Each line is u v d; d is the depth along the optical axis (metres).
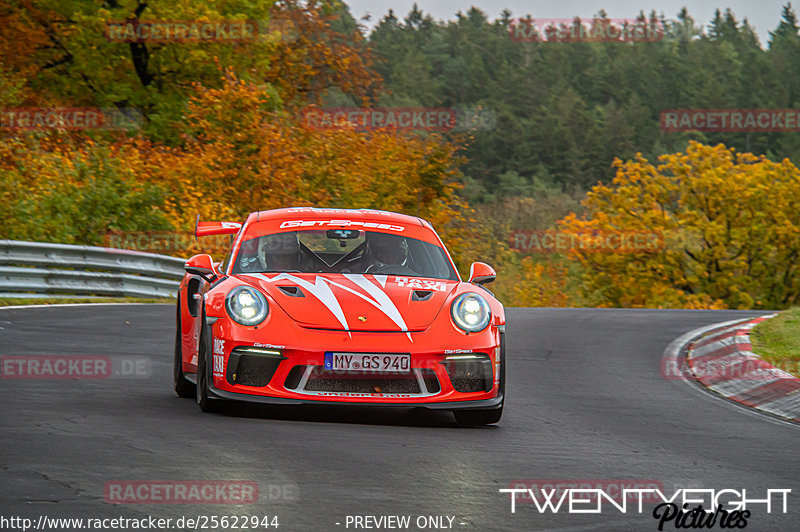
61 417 20.83
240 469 16.80
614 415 26.23
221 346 21.77
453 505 15.34
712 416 27.14
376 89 152.50
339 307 22.17
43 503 14.14
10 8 131.12
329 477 16.62
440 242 26.95
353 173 117.69
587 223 189.12
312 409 23.62
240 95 110.75
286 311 21.97
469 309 22.83
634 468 19.05
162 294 65.00
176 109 137.00
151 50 138.62
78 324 42.38
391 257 25.55
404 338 21.70
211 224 27.83
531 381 32.47
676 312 65.81
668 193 193.62
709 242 192.00
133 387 26.27
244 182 108.19
